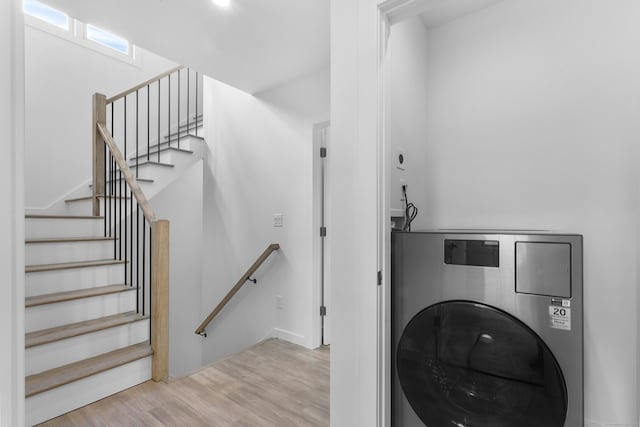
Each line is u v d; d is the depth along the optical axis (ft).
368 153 4.18
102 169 10.39
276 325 10.03
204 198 12.39
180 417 5.91
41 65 11.54
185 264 13.55
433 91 7.38
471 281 4.13
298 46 7.97
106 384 6.53
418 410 4.35
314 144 9.36
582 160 5.68
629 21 5.35
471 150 6.86
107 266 8.35
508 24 6.48
